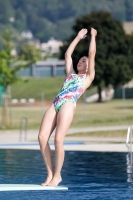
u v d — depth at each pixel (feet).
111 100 528.63
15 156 111.04
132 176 80.64
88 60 68.54
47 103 488.44
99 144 140.15
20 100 581.53
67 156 110.11
